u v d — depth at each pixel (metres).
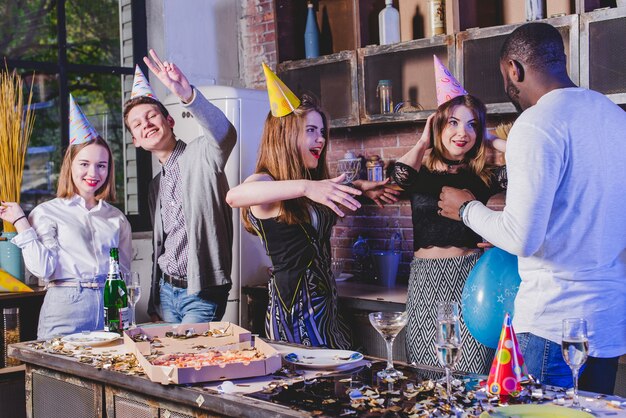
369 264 4.24
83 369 2.24
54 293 3.36
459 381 1.89
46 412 2.50
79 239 3.37
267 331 2.78
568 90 2.04
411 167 3.20
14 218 3.29
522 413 1.55
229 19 5.01
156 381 1.99
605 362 2.04
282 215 2.67
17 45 4.29
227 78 5.01
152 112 3.35
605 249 1.99
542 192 1.91
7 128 3.90
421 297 3.06
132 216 4.71
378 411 1.69
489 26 3.96
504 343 1.78
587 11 3.43
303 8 4.75
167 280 3.43
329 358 2.21
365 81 4.19
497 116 3.90
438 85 3.22
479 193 3.16
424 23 4.16
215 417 1.88
